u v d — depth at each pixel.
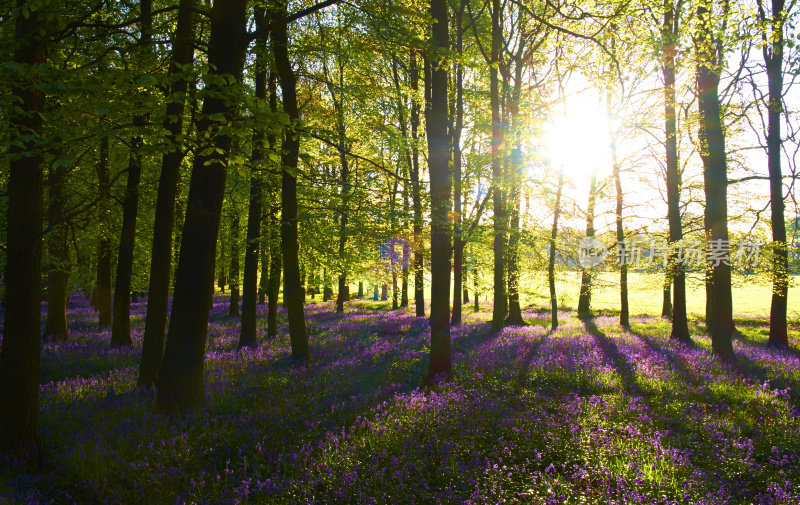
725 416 6.87
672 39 9.02
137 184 12.65
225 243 23.05
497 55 15.24
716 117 11.47
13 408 5.00
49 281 15.47
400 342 15.02
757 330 21.61
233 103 5.28
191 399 7.13
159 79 5.04
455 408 7.08
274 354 12.50
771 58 14.54
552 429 6.22
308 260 16.06
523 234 16.16
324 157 14.60
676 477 4.89
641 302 38.75
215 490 4.54
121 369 10.61
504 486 4.77
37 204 5.09
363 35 10.35
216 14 6.95
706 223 15.80
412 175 19.16
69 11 6.68
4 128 4.88
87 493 4.50
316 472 4.95
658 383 8.70
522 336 15.88
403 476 4.84
